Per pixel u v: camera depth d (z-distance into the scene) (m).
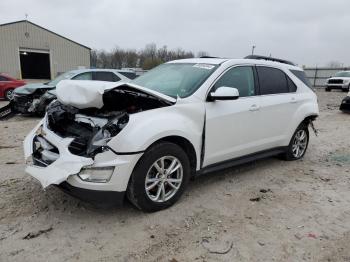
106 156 3.15
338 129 9.19
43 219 3.42
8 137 7.01
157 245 3.05
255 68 4.77
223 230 3.34
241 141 4.47
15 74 33.62
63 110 3.81
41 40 34.50
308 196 4.27
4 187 4.16
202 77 4.16
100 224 3.37
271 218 3.63
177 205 3.83
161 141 3.54
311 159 5.95
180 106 3.72
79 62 37.22
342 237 3.30
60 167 3.19
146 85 4.43
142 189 3.40
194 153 3.88
